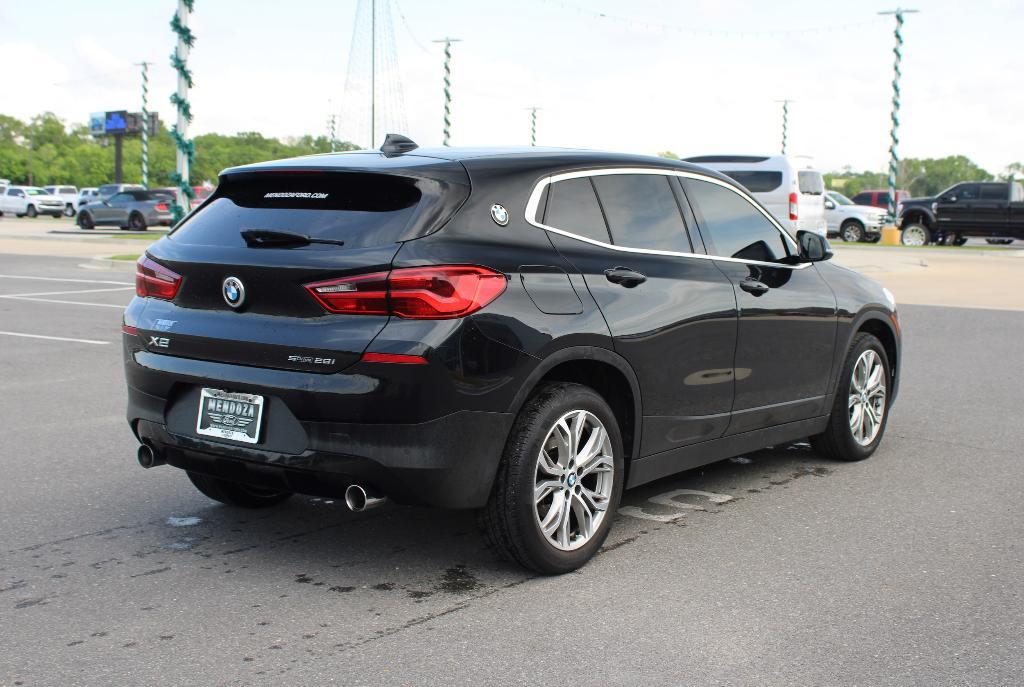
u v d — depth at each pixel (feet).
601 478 14.07
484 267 12.49
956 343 36.58
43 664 10.77
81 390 26.63
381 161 13.24
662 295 14.75
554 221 13.82
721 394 16.05
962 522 15.90
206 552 14.43
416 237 12.30
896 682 10.38
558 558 13.35
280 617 12.07
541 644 11.28
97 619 11.99
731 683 10.34
